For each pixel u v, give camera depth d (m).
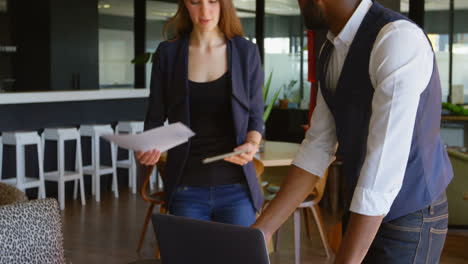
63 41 9.10
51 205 2.05
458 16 8.67
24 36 9.23
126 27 10.09
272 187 4.85
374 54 1.42
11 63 9.34
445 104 7.72
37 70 9.15
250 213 2.46
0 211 1.91
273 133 9.76
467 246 4.47
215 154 2.42
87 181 7.20
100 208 6.28
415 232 1.49
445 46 8.73
